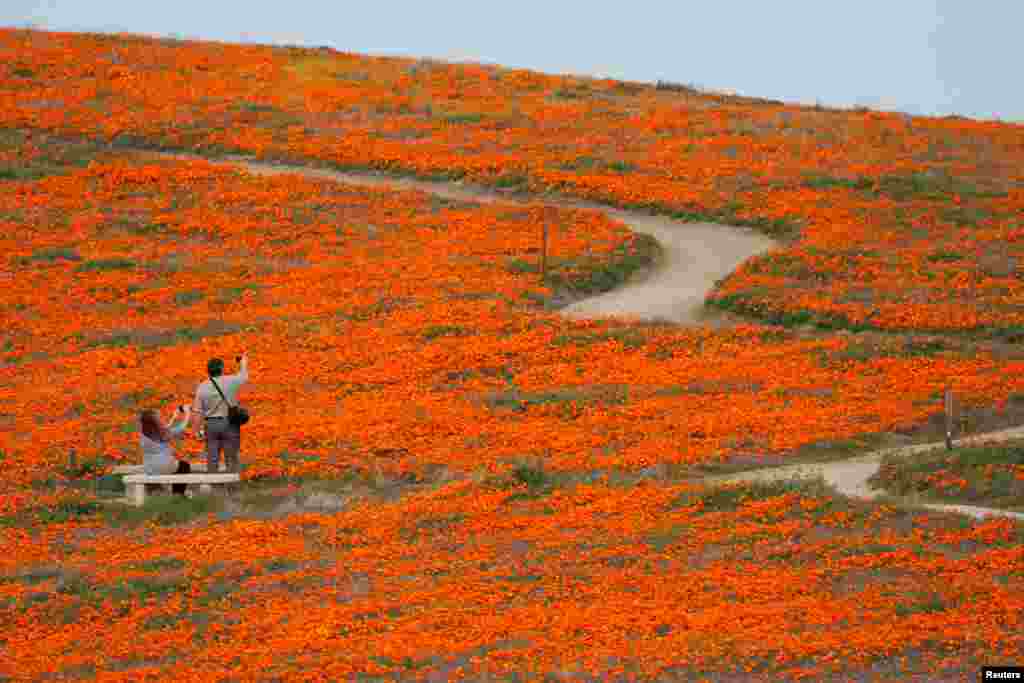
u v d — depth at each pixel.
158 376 109.94
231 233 157.62
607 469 82.88
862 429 90.12
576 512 71.38
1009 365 104.88
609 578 58.72
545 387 104.44
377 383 107.06
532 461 84.25
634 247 152.25
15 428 96.56
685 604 54.41
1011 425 91.88
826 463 84.88
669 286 141.75
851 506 67.25
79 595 60.78
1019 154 191.62
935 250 144.38
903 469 76.69
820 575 56.88
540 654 49.56
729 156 192.00
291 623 55.09
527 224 161.25
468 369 109.50
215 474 80.00
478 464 85.50
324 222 162.38
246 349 117.69
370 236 157.88
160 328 125.50
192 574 62.84
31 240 153.25
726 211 167.88
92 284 138.25
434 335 120.12
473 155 191.88
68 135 197.00
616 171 185.75
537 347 115.00
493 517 71.38
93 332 124.38
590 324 122.88
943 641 47.47
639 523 67.88
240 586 61.47
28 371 113.44
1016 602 50.72
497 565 62.62
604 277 142.62
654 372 107.06
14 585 62.12
